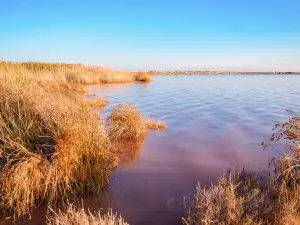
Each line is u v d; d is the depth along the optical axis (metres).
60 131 5.05
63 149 4.67
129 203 4.66
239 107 14.85
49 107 5.65
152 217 4.26
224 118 11.77
